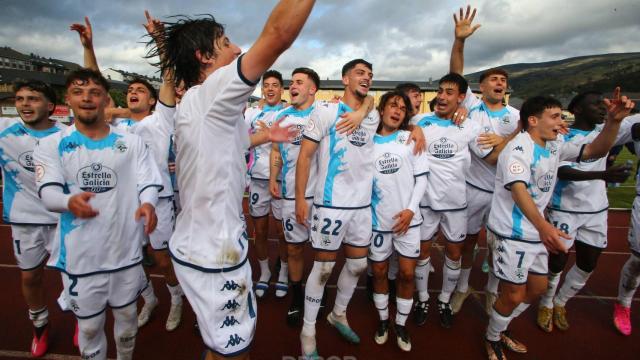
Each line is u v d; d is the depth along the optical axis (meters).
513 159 2.43
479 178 3.42
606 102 2.57
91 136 1.98
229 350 1.54
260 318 3.31
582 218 3.01
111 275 2.00
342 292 2.80
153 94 3.58
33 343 2.71
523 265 2.49
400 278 2.82
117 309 2.07
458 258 3.18
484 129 3.63
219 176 1.48
